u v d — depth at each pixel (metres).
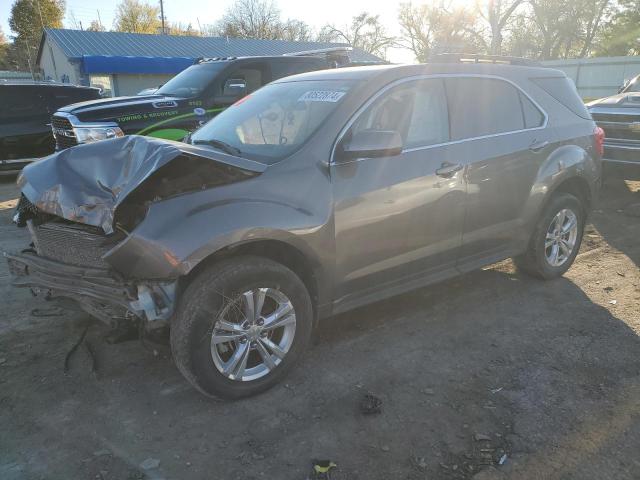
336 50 9.85
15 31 69.38
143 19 65.88
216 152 3.23
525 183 4.48
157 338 3.13
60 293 3.29
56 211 3.25
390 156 3.59
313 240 3.25
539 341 3.90
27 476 2.60
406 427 2.96
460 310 4.44
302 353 3.41
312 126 3.54
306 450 2.79
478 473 2.62
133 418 3.05
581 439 2.85
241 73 8.49
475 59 4.59
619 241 6.27
